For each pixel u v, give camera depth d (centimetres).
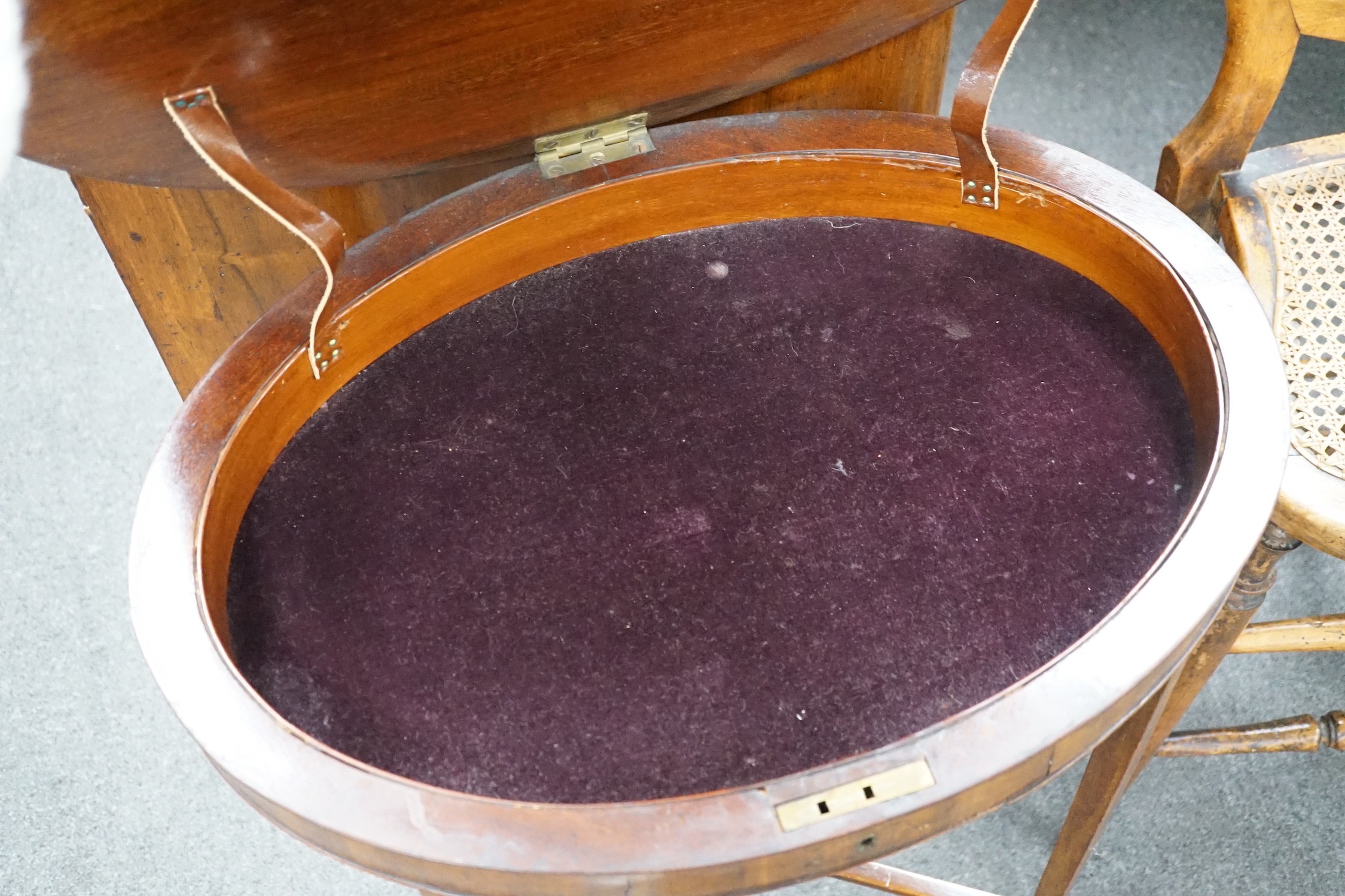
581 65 88
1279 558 110
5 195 234
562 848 66
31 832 151
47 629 172
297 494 91
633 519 89
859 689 79
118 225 111
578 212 101
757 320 100
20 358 207
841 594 84
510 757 77
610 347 99
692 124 105
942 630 81
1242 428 81
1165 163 125
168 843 150
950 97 231
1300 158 123
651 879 66
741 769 76
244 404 88
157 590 78
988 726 69
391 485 92
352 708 80
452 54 81
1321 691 155
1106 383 93
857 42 99
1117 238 94
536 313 102
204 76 75
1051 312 99
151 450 193
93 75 71
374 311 96
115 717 162
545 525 89
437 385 98
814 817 66
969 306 100
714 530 88
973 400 93
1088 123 227
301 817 68
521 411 96
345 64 79
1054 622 81
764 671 80
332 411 96
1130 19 247
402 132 88
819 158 101
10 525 184
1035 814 147
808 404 95
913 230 106
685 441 93
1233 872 140
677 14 85
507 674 81
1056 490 88
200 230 112
